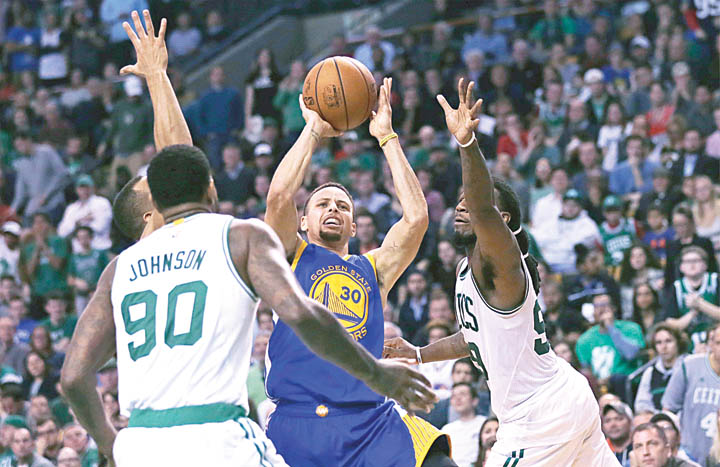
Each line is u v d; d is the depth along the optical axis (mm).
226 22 23250
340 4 22484
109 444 4219
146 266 4066
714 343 8695
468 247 5262
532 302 5199
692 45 16375
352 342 3879
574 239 12633
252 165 16703
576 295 11336
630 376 9703
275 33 22172
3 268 15125
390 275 5594
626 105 15398
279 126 17641
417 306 11625
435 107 16609
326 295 5332
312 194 5637
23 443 9336
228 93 17594
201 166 4211
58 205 17078
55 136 18422
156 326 3977
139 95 17750
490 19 18375
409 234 5570
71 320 13242
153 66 5266
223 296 3971
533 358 5250
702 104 14570
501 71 16453
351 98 5480
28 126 19125
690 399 8695
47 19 21047
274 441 5199
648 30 17391
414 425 5312
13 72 20766
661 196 12641
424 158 15109
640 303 10625
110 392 9680
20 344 12680
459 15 20438
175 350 3947
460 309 5414
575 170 13914
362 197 14094
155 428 3924
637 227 12828
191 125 17797
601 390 9305
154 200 4215
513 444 5332
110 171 17844
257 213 14383
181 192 4168
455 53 17906
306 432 5137
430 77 16781
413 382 3969
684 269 10586
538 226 12938
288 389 5188
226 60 21219
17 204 17266
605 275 11414
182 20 21438
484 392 9508
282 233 5203
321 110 5480
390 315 11641
